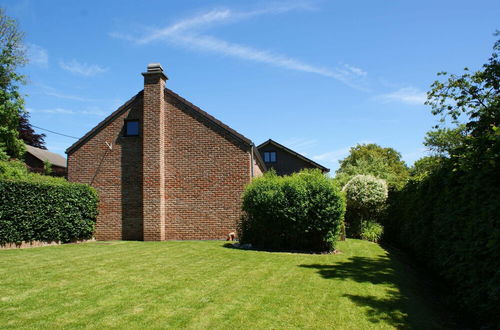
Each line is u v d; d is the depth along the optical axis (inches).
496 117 321.4
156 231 601.0
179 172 617.3
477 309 218.2
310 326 195.8
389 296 255.3
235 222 597.6
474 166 237.8
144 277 303.9
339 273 329.7
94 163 644.1
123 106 644.7
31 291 255.0
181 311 216.4
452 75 478.9
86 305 225.1
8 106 1007.0
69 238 569.3
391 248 566.6
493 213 205.6
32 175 832.9
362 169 1254.9
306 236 481.1
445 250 295.9
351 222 708.7
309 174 512.1
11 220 484.1
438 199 329.7
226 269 340.8
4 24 1024.9
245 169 601.0
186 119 623.2
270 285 280.4
